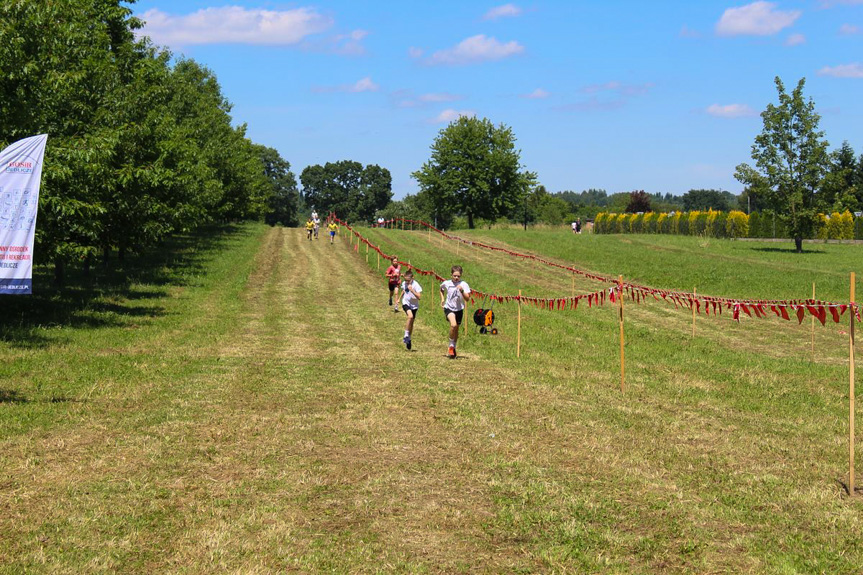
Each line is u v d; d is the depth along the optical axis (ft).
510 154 245.65
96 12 86.22
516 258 150.00
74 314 65.26
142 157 86.89
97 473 23.91
